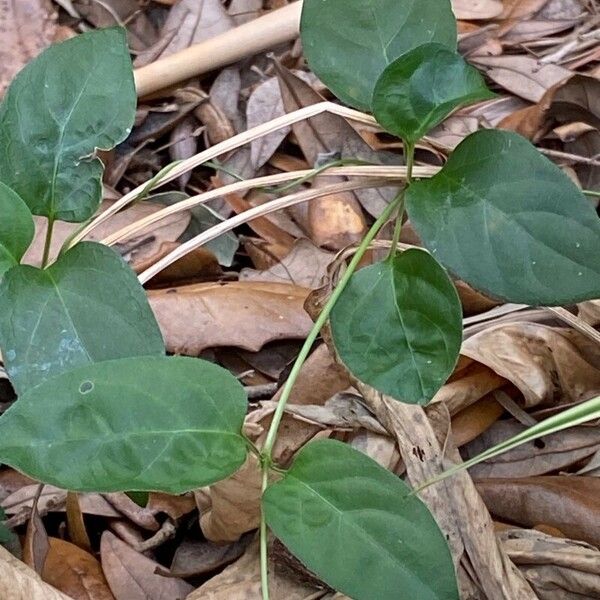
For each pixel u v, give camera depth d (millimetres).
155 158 724
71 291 489
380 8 512
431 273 493
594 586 527
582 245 477
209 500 550
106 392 448
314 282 648
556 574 534
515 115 713
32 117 498
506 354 595
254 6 782
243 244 677
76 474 443
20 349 482
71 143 500
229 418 458
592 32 762
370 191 673
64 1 757
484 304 628
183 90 739
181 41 759
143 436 449
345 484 458
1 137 499
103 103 499
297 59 751
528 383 589
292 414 552
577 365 604
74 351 484
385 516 456
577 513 559
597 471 580
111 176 705
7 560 499
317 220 667
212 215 673
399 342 498
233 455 457
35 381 480
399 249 583
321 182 683
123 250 642
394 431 544
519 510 568
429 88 485
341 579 450
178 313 608
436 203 490
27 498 569
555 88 687
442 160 670
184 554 562
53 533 574
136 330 489
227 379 458
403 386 497
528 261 481
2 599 486
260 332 609
